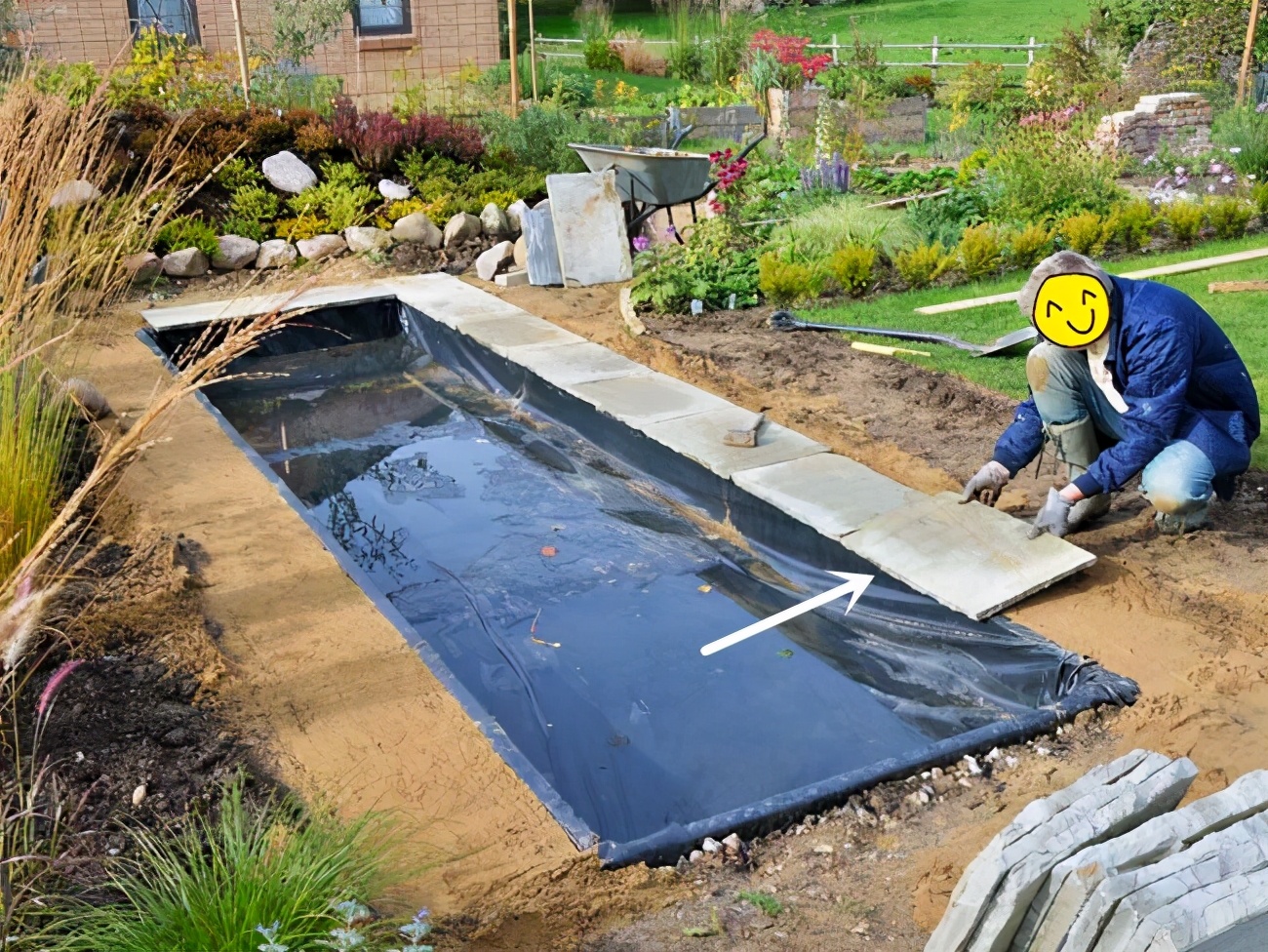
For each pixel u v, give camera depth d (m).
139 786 3.50
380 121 11.77
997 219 10.42
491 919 3.03
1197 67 15.89
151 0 15.52
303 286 3.37
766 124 15.98
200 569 4.96
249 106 11.91
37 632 4.19
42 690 3.97
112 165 5.12
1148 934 1.91
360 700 4.05
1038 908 2.21
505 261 10.30
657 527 6.14
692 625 5.16
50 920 2.90
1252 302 8.12
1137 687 4.11
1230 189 11.61
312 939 2.77
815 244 9.62
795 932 3.01
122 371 7.67
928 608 4.73
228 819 3.31
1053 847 2.22
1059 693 4.22
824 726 4.41
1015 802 3.58
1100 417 5.00
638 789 4.07
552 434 7.46
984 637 4.52
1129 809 2.30
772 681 4.71
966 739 3.85
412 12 17.06
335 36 15.09
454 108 14.14
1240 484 5.59
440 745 3.81
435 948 2.91
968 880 2.28
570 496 6.59
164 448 6.31
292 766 3.68
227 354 3.15
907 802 3.60
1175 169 11.87
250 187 10.91
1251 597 4.61
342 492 6.73
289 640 4.44
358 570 5.02
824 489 5.66
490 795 3.56
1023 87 18.61
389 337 9.73
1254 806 2.24
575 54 23.17
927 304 8.77
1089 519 5.28
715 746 4.29
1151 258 9.61
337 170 11.32
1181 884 1.99
